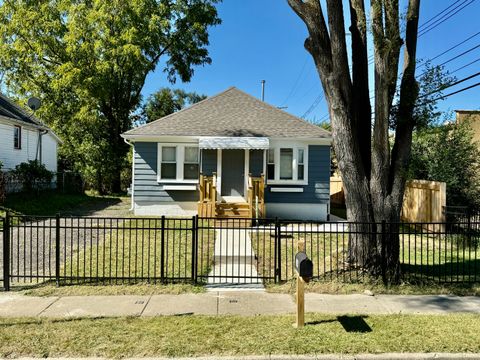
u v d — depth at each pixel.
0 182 13.69
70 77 22.00
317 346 3.95
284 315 4.88
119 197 22.61
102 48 23.02
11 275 6.03
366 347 3.94
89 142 25.12
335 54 6.53
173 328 4.39
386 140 6.50
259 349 3.89
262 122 14.76
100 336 4.15
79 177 24.05
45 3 23.34
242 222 12.67
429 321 4.67
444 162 11.88
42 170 17.27
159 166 14.02
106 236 10.22
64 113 25.83
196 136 13.82
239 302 5.44
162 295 5.71
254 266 7.48
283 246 9.27
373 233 6.37
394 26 5.95
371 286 6.12
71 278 6.20
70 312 4.95
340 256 7.22
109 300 5.46
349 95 6.63
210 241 9.66
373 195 6.62
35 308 5.09
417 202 12.38
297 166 14.28
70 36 22.59
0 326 4.41
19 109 21.45
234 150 14.09
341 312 5.02
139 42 22.83
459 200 11.65
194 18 25.16
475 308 5.26
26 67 24.59
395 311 5.10
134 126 32.59
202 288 6.04
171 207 14.10
